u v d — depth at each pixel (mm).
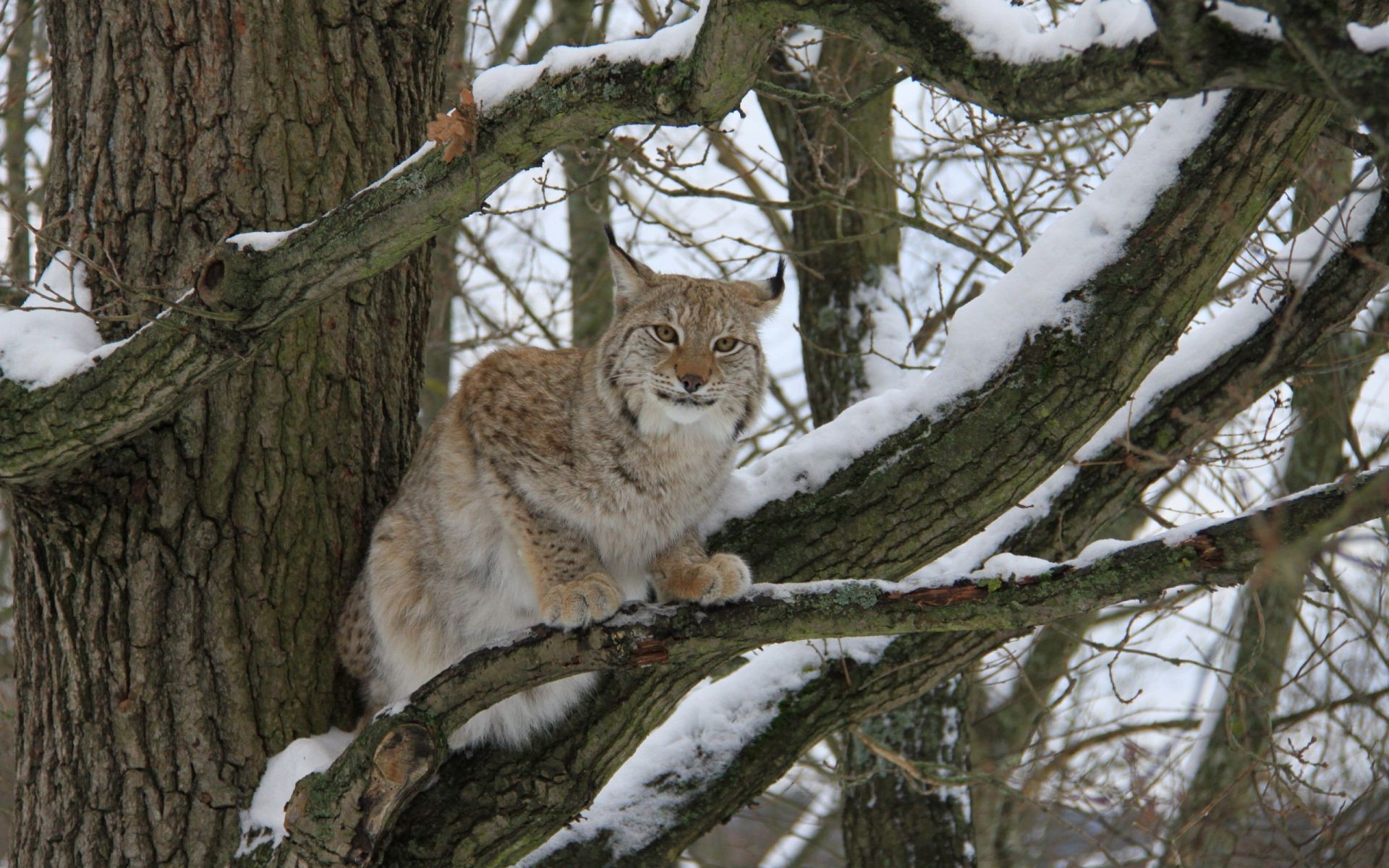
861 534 7680
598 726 7543
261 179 7719
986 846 15156
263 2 7801
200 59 7730
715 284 9133
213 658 7445
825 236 12844
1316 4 4379
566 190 9477
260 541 7621
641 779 8641
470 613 8336
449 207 6113
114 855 7309
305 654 7715
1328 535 5598
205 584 7473
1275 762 9375
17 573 7988
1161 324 7223
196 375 6512
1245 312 8352
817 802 17625
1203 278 7180
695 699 9109
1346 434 11031
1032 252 7715
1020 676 11695
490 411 8242
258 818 7250
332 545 7895
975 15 5551
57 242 6367
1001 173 10680
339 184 7914
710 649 6629
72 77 7973
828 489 7836
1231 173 7035
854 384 12422
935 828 12273
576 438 8203
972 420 7461
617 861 8336
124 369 6566
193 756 7375
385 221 6074
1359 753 11695
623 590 8617
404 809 7316
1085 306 7305
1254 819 12438
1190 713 13281
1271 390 9062
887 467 7691
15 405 6832
